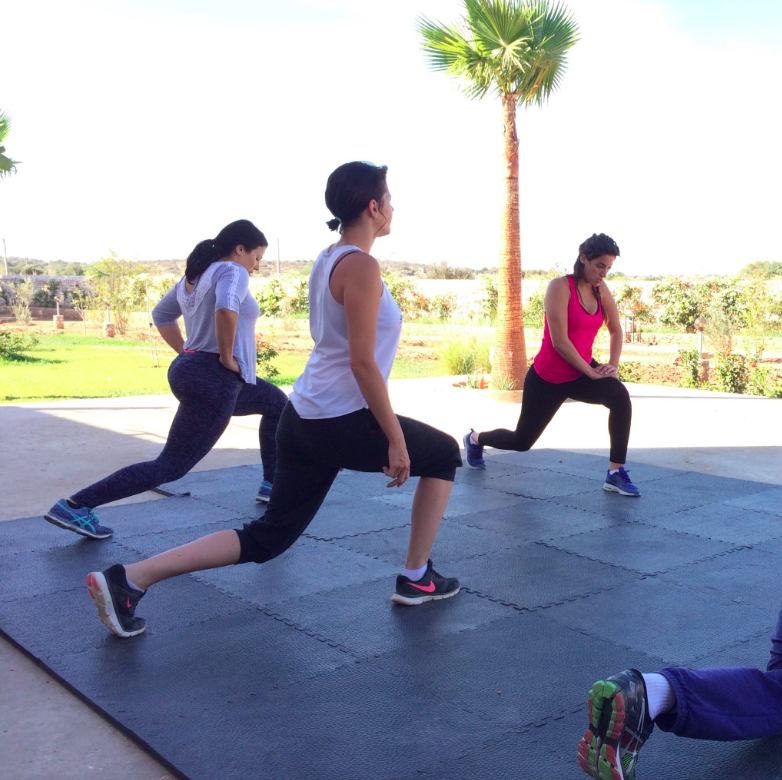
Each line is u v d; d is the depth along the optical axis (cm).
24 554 388
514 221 995
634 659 282
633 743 188
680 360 1366
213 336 385
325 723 237
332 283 267
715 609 327
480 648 289
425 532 321
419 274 3756
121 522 441
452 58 995
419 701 251
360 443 276
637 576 363
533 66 947
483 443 560
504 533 426
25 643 290
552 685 262
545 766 216
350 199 271
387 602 332
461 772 213
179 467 394
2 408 852
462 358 1259
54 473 562
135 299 2402
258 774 211
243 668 272
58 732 237
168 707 246
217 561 290
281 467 290
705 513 465
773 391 1108
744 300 1588
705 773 215
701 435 732
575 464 593
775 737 233
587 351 502
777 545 409
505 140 992
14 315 2822
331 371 277
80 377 1360
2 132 615
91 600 332
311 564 376
